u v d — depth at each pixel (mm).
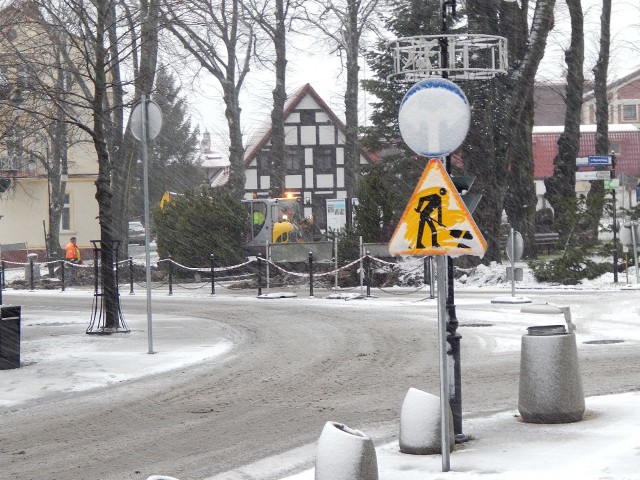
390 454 10055
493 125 38906
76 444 11406
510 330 21078
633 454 9258
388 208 36844
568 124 44844
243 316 26344
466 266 38344
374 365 16922
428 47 12609
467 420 11781
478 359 17188
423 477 8867
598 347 17984
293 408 13289
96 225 65438
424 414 10008
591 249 35281
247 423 12367
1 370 17688
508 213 42969
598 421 11070
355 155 51938
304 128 75812
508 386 14461
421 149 9352
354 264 36406
